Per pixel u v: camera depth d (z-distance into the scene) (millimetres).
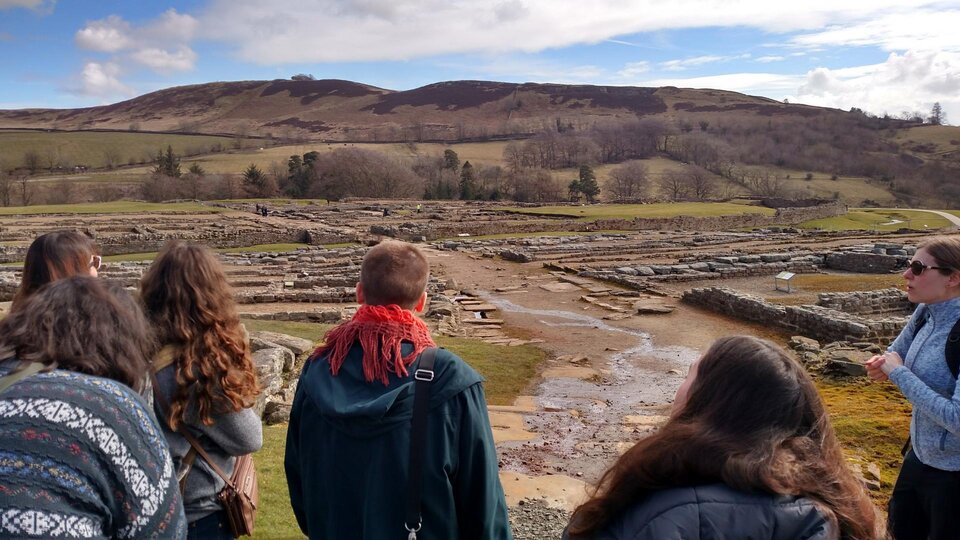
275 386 11016
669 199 96125
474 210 70000
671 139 160375
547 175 98438
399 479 3115
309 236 45062
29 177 110000
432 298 23469
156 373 3320
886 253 32719
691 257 32750
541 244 41344
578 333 18859
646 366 15461
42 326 2539
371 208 71375
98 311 2648
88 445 2258
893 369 4195
